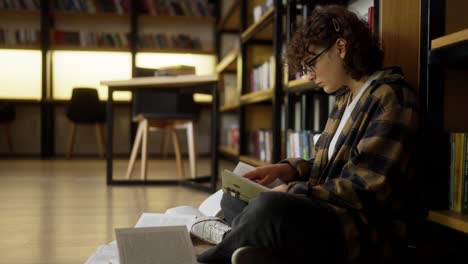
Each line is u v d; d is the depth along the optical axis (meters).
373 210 1.17
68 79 6.14
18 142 6.18
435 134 1.51
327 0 2.75
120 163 5.32
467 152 1.43
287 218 1.14
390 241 1.19
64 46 5.98
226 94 5.80
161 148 6.32
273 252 1.17
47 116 5.90
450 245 1.49
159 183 3.57
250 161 4.15
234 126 5.56
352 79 1.32
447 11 1.52
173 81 3.22
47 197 2.88
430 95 1.51
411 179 1.19
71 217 2.27
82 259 1.59
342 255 1.15
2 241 1.81
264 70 3.83
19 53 6.05
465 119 1.56
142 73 3.95
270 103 4.50
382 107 1.18
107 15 6.04
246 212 1.20
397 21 1.63
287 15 2.96
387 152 1.13
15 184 3.47
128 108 6.35
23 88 6.06
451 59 1.40
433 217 1.46
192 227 1.62
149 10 6.17
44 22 5.88
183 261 1.23
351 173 1.14
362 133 1.21
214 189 3.16
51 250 1.69
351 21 1.28
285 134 3.16
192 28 6.46
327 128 1.45
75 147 6.30
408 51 1.64
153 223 1.70
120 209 2.50
